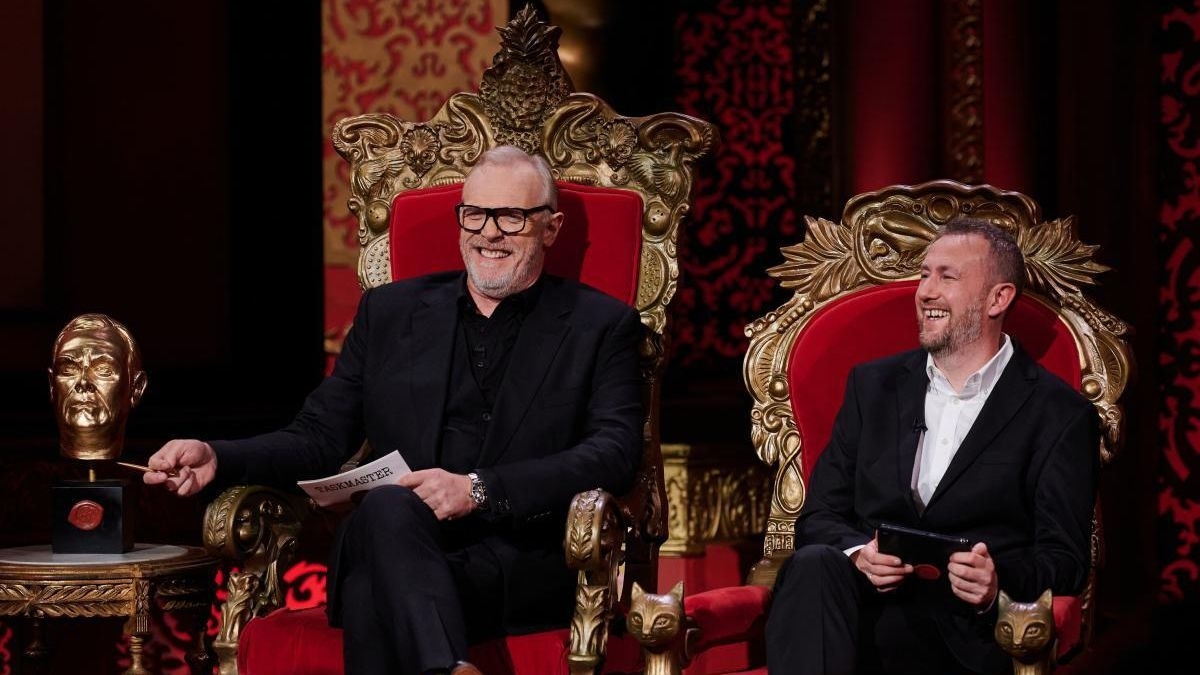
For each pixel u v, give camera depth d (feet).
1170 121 34.55
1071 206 34.68
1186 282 34.35
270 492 20.59
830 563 18.10
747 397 43.75
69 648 28.45
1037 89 35.32
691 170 22.88
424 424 20.97
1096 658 31.12
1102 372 20.71
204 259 33.30
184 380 32.50
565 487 19.54
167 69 32.73
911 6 35.86
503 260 21.24
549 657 18.71
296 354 34.91
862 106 36.35
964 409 19.92
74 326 22.65
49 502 27.94
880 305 21.66
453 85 40.14
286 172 34.88
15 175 29.99
